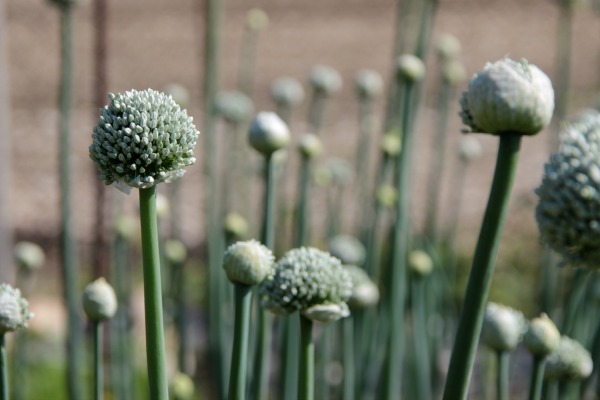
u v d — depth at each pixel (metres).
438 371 1.88
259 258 1.19
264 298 1.20
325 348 1.62
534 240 3.45
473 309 1.11
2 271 2.09
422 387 1.66
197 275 3.11
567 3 1.95
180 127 1.13
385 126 1.87
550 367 1.33
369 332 1.68
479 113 1.10
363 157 2.00
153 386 1.13
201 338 2.43
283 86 2.14
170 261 1.72
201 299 2.88
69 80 1.59
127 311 1.73
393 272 1.59
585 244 1.11
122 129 1.12
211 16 1.77
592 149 1.11
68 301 1.63
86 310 1.26
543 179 1.12
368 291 1.47
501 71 1.09
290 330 1.60
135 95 1.13
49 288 3.29
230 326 1.83
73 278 1.64
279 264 1.20
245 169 2.11
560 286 2.30
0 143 2.03
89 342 2.09
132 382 1.70
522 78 1.09
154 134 1.12
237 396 1.21
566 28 1.97
